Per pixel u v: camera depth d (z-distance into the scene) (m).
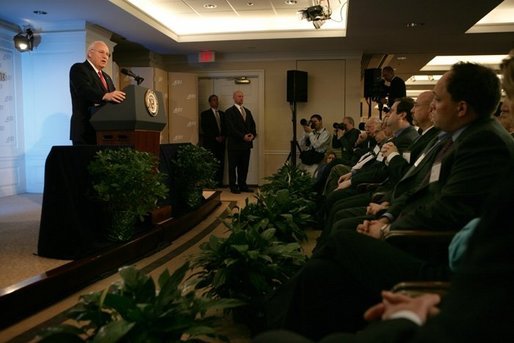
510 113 1.00
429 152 1.92
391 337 0.72
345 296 1.28
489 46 7.20
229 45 7.16
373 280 1.20
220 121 7.59
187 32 6.96
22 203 5.11
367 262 1.22
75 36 5.78
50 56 5.89
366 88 7.07
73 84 3.45
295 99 7.24
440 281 1.07
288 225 2.65
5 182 5.80
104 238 2.92
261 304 1.76
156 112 3.55
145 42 6.95
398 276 1.16
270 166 7.90
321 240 2.39
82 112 3.49
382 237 1.65
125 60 7.65
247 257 1.83
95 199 2.78
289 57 7.70
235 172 6.89
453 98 1.54
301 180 4.22
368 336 0.75
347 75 7.61
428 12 5.23
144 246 3.20
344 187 3.17
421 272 1.13
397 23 5.74
